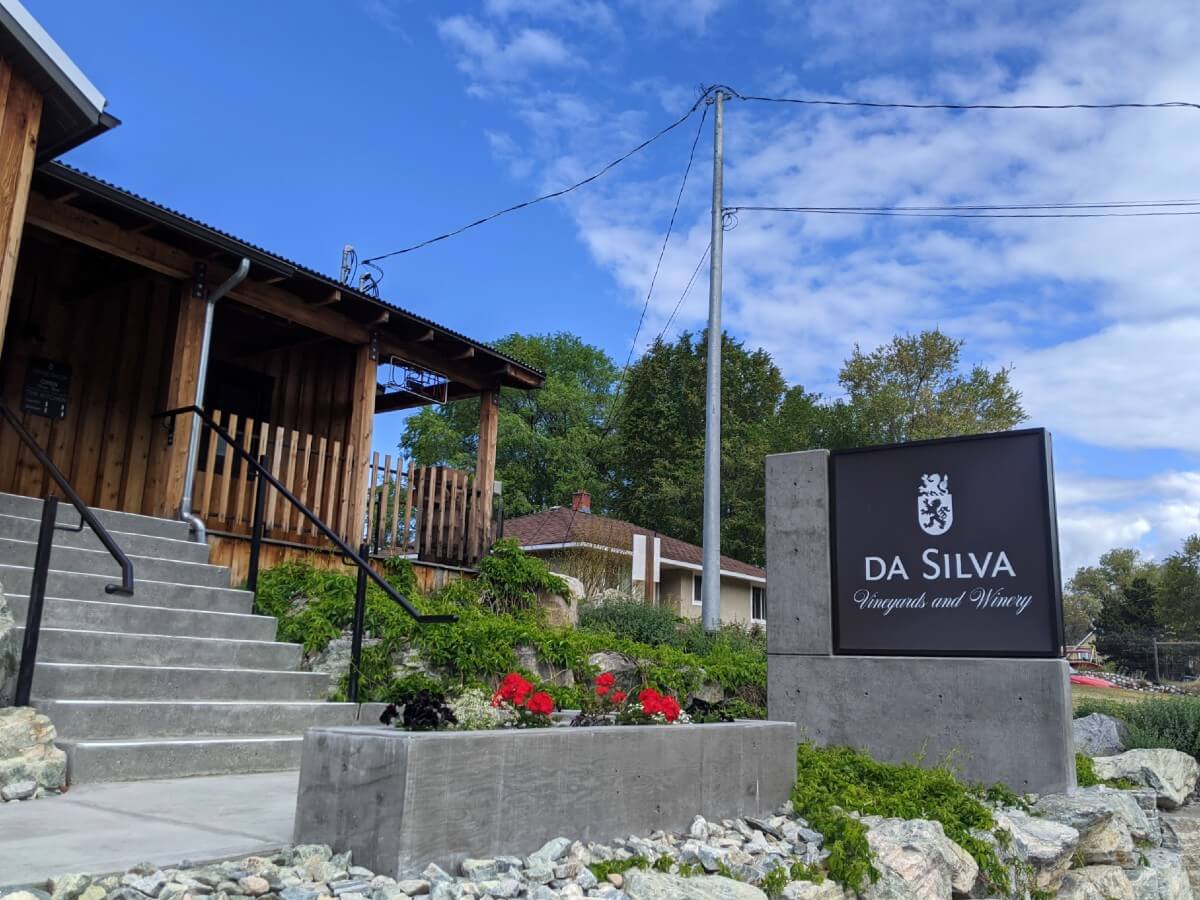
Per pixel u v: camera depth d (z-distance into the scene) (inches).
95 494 384.5
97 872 117.3
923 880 173.2
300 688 261.7
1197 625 1817.2
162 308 417.7
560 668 341.1
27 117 247.4
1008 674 263.3
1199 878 289.9
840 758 253.4
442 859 132.7
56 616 234.8
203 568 296.5
